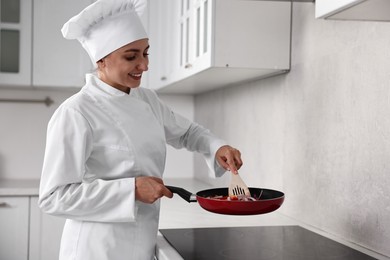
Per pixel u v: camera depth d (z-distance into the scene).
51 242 3.03
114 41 1.38
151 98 1.64
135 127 1.44
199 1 2.05
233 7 1.88
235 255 1.39
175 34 2.57
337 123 1.65
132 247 1.43
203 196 1.53
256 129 2.38
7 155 3.41
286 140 2.04
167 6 2.79
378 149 1.42
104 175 1.43
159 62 2.99
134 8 1.45
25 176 3.43
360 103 1.51
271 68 1.94
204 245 1.51
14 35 3.07
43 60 3.07
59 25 3.08
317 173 1.79
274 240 1.59
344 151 1.61
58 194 1.33
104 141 1.41
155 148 1.49
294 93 1.96
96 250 1.39
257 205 1.35
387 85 1.38
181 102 3.55
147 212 1.47
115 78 1.41
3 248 2.99
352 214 1.56
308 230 1.74
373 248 1.46
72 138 1.34
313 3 1.79
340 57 1.62
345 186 1.60
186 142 1.75
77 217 1.37
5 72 3.05
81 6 3.09
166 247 1.50
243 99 2.56
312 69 1.80
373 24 1.44
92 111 1.40
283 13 1.94
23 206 3.00
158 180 1.36
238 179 1.51
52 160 1.33
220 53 1.88
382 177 1.41
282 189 2.08
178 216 2.04
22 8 3.04
